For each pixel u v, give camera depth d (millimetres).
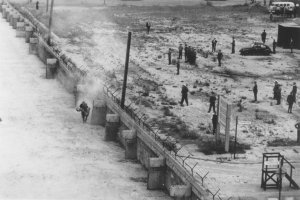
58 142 74625
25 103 93250
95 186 60406
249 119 76500
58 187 60062
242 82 99125
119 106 77688
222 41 139750
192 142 66438
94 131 80438
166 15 186000
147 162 65125
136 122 70688
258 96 89312
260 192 52406
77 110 85625
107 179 62406
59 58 109875
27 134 77500
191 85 96625
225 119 63125
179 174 55969
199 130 71438
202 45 134625
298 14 176250
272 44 135250
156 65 112750
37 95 98688
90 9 193125
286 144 66438
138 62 115000
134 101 84000
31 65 121812
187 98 84125
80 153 70562
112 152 71625
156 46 133000
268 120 75875
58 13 179125
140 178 63031
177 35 148250
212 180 54938
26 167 65438
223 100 64125
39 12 178375
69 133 78812
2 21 179875
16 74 113250
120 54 122625
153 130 70375
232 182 54625
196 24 167375
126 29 156750
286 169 55375
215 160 60500
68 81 102562
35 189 59531
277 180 53344
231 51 127625
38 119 84750
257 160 60906
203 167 58281
